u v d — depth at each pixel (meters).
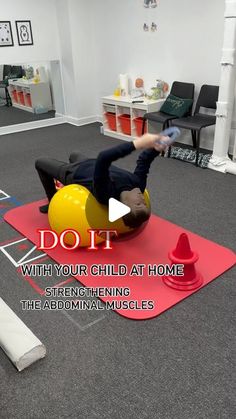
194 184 3.38
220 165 3.66
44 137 5.13
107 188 1.89
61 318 1.87
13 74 5.84
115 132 4.94
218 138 3.61
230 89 3.42
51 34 5.30
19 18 4.94
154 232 2.52
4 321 1.71
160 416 1.39
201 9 3.83
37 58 5.30
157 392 1.48
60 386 1.52
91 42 5.38
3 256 2.36
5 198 3.19
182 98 4.17
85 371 1.58
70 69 5.42
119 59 5.05
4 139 5.10
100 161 1.77
